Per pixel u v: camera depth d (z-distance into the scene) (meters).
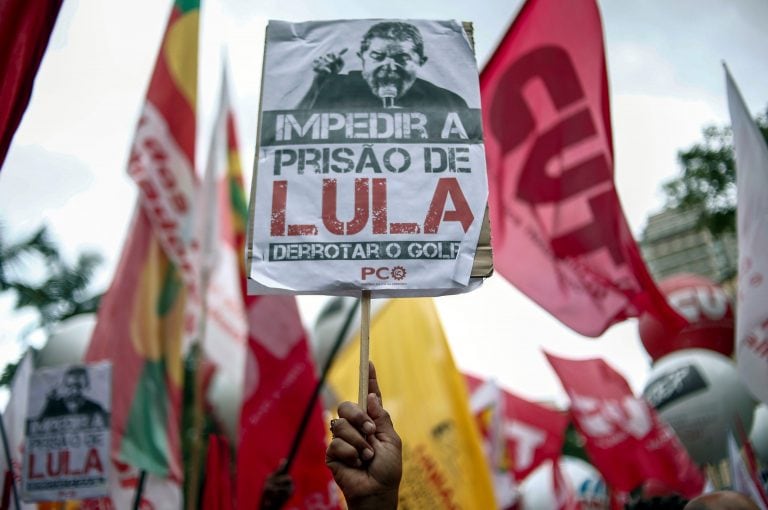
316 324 6.38
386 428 2.39
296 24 3.11
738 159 4.95
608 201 5.22
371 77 3.03
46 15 3.55
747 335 4.64
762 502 5.28
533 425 10.75
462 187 2.87
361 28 3.09
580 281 5.15
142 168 5.76
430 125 2.96
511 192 5.36
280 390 5.32
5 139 3.42
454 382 5.67
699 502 3.40
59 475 5.03
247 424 5.25
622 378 7.26
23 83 3.47
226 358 7.21
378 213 2.82
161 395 5.50
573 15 5.55
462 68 3.05
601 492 10.06
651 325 7.91
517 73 5.56
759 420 8.21
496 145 5.45
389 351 5.87
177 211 5.80
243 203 6.92
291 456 5.17
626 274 5.11
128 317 5.55
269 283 2.74
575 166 5.34
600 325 5.06
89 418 5.16
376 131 2.94
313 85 3.01
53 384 5.23
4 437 5.14
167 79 5.93
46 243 13.66
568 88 5.45
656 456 6.86
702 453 6.88
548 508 10.12
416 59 3.05
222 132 7.02
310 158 2.90
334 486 5.15
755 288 4.66
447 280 2.75
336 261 2.76
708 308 7.82
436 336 5.82
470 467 5.45
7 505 5.02
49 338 6.71
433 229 2.81
